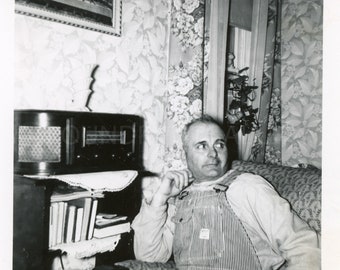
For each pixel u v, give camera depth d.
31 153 1.16
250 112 2.08
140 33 1.79
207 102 1.83
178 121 1.76
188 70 1.76
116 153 1.34
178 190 1.40
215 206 1.29
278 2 2.29
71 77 1.52
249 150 2.08
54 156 1.17
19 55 1.37
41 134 1.16
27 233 1.15
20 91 1.38
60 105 1.48
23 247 1.16
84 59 1.57
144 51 1.82
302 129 2.30
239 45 2.16
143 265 1.29
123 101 1.73
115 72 1.69
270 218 1.18
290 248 1.11
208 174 1.34
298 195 1.26
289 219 1.15
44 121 1.16
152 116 1.86
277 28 2.30
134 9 1.76
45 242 1.13
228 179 1.36
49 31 1.45
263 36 2.13
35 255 1.13
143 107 1.82
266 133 2.19
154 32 1.86
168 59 1.84
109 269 1.14
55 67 1.47
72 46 1.52
